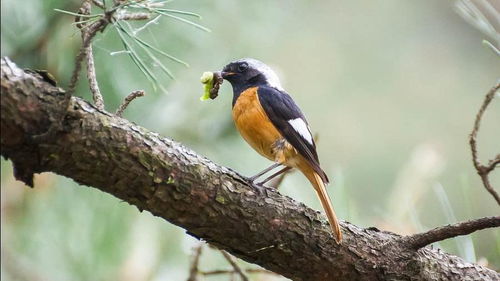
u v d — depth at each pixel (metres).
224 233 7.53
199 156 7.41
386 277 8.14
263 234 7.64
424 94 17.61
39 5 9.83
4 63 6.38
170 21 10.38
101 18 6.28
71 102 6.62
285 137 9.60
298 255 7.86
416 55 17.81
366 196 16.61
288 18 11.77
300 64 17.11
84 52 6.20
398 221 9.06
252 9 11.21
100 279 10.20
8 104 6.29
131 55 6.66
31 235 10.38
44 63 10.29
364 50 17.45
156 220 10.57
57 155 6.60
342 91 17.14
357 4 17.69
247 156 11.15
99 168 6.80
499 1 13.97
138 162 6.91
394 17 17.89
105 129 6.75
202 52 10.98
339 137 17.02
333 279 8.09
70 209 10.40
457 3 8.08
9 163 10.37
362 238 8.16
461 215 15.95
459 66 17.83
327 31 17.41
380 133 17.12
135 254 10.20
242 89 10.41
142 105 10.47
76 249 10.27
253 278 9.41
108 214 10.37
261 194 7.64
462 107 17.56
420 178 9.20
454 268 8.36
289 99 9.87
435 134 17.19
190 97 10.91
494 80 17.64
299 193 10.51
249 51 11.32
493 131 17.38
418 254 8.25
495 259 8.76
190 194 7.21
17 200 10.43
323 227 7.93
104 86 10.23
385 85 17.47
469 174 16.64
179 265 10.34
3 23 9.85
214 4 10.87
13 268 10.29
